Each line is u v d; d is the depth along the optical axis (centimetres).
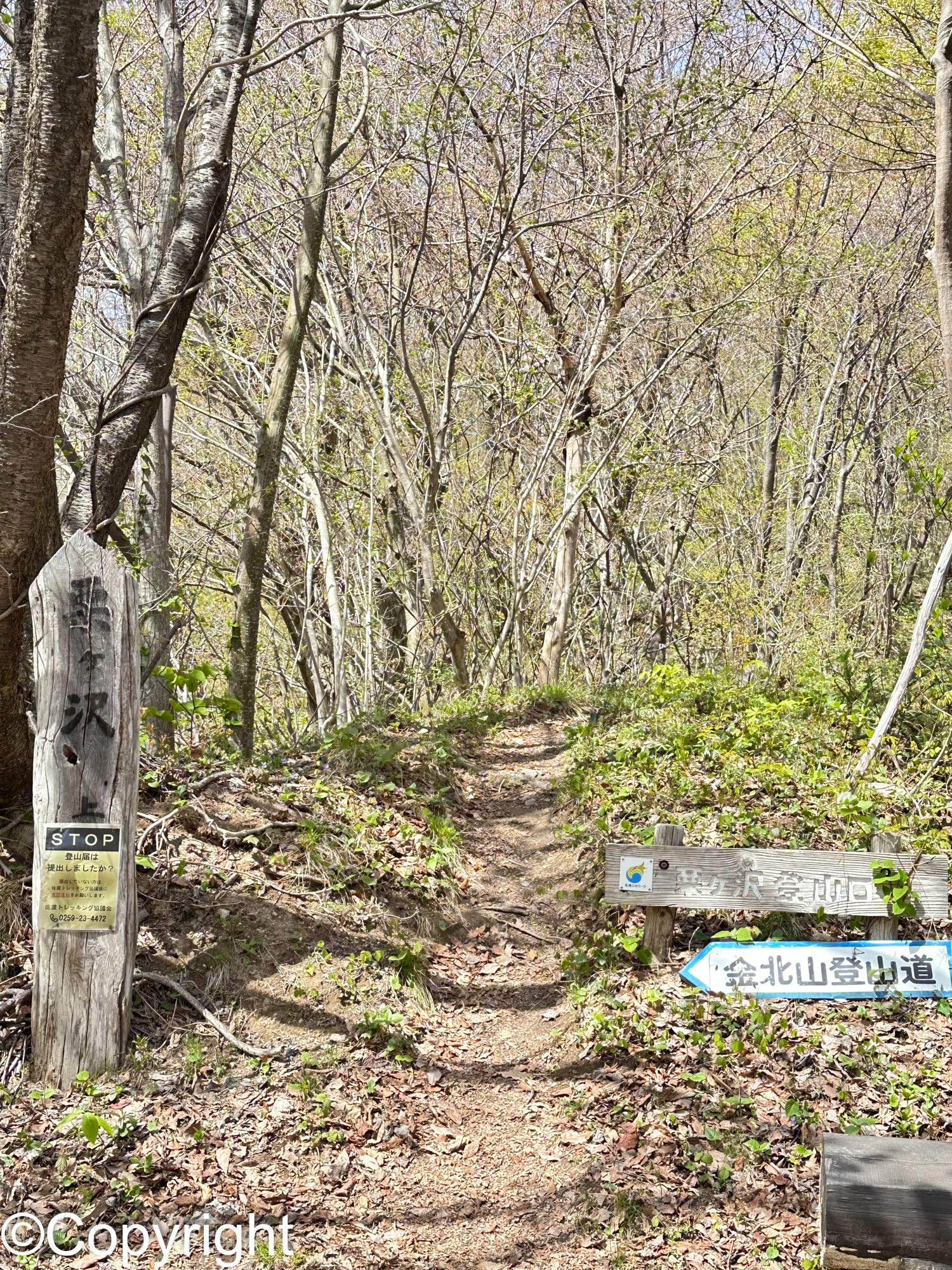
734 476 2295
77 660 459
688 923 601
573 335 1631
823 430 2342
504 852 795
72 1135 427
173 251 654
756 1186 431
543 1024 563
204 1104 458
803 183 1936
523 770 987
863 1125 455
